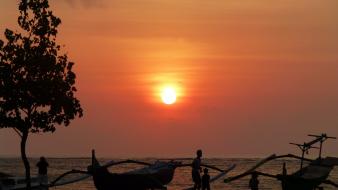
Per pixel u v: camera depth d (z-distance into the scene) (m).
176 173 178.38
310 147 51.28
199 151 46.41
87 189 88.25
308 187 45.16
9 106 49.41
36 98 49.66
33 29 50.56
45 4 50.44
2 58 50.25
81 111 52.03
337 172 192.75
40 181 51.78
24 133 49.81
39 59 49.81
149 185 47.09
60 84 50.53
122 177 46.25
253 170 46.97
